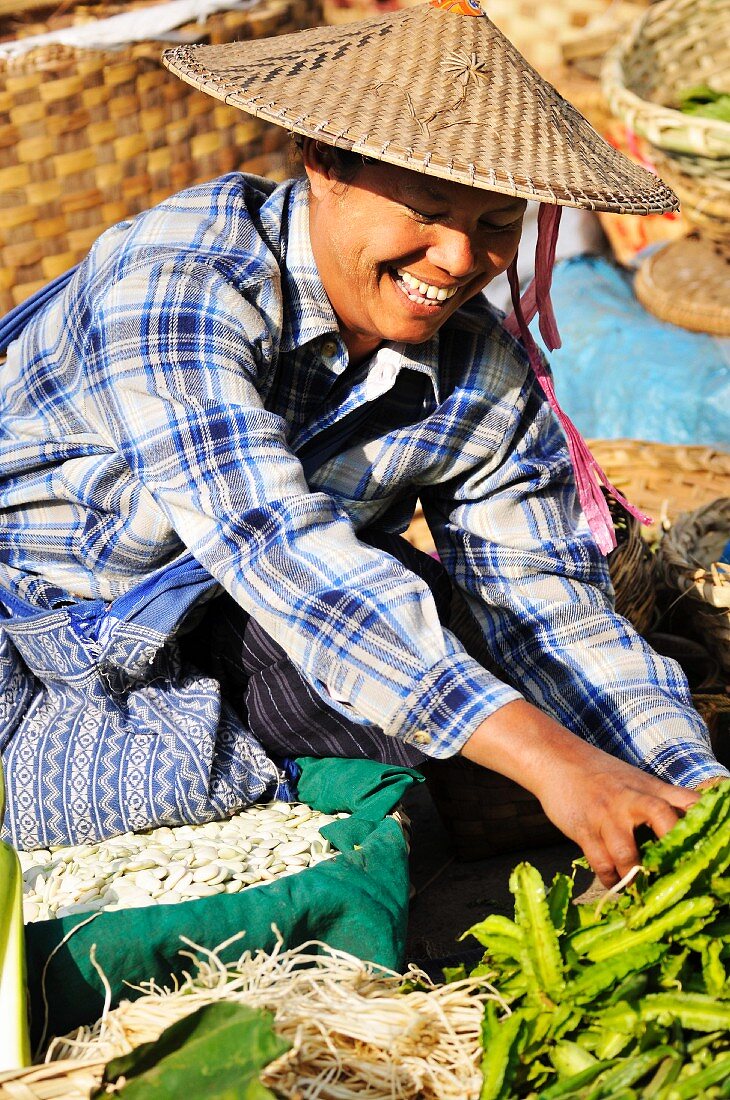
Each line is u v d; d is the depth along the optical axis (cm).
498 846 218
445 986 139
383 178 160
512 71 167
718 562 261
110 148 311
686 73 392
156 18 310
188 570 183
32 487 189
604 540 201
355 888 158
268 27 330
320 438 192
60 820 179
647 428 338
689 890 139
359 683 153
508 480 200
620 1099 123
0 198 301
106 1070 123
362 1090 130
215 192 181
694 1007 131
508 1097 128
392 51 165
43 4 334
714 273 364
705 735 182
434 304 172
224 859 175
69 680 186
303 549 157
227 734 189
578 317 360
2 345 205
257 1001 135
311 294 179
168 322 167
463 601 222
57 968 142
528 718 147
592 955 137
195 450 162
